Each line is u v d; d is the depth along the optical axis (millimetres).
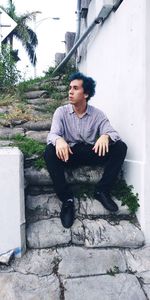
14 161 2311
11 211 2324
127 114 3045
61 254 2395
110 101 3654
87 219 2688
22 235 2375
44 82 6938
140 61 2695
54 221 2633
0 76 6801
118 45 3324
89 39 5078
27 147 3135
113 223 2674
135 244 2535
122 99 3195
